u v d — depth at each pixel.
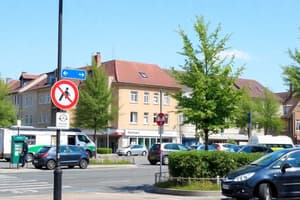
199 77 21.12
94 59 65.94
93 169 34.62
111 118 63.94
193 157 19.69
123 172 31.58
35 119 83.06
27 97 86.12
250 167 15.98
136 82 74.12
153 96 76.00
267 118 74.44
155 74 78.06
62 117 13.24
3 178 27.03
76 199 17.41
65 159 34.50
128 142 73.00
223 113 21.28
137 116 74.12
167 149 40.62
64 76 13.90
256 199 15.91
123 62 77.12
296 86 23.52
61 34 13.91
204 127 21.25
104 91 63.31
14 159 34.91
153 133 75.31
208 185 19.05
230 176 15.95
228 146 47.62
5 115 66.50
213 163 19.62
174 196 18.33
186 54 21.64
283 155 15.89
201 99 21.09
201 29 21.64
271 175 15.46
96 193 19.89
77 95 13.41
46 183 24.33
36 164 34.19
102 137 73.69
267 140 43.69
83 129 65.56
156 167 36.94
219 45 21.66
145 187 22.53
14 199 17.39
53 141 44.72
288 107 87.88
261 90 88.44
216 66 21.39
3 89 68.12
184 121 21.98
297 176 15.62
